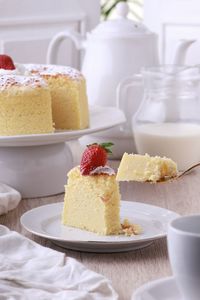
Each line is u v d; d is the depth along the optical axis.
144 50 2.49
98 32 2.51
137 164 1.68
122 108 2.42
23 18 3.75
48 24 3.90
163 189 2.05
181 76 2.30
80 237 1.62
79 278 1.37
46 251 1.50
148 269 1.48
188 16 3.94
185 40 2.44
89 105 2.46
